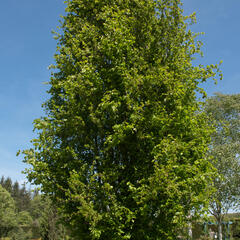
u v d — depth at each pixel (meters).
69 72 8.59
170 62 8.58
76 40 8.74
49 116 8.23
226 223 29.45
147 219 7.12
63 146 8.03
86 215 6.24
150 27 8.77
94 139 8.22
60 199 7.31
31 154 7.58
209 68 8.01
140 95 8.02
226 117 27.72
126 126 6.90
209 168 7.90
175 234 7.63
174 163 6.74
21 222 72.81
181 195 6.65
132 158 8.02
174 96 7.66
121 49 7.87
